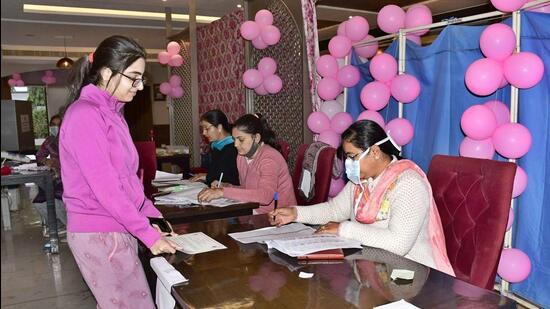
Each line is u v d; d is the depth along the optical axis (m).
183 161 5.72
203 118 3.13
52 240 3.91
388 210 1.71
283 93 4.27
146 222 1.37
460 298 1.12
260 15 4.03
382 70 3.12
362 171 1.75
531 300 2.53
